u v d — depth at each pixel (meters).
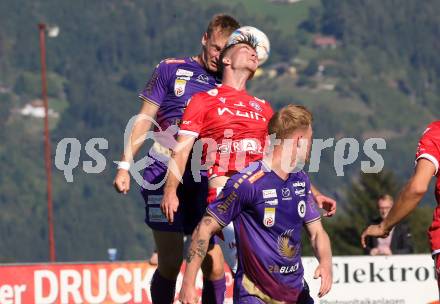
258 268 19.14
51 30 88.88
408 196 19.19
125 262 29.80
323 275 19.34
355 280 31.09
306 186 19.38
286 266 19.22
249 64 21.38
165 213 20.39
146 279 29.89
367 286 31.17
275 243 19.09
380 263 31.27
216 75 22.38
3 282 28.89
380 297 31.25
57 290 29.31
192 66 22.34
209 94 21.16
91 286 29.56
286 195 19.03
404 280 31.44
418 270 31.53
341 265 31.03
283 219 19.06
